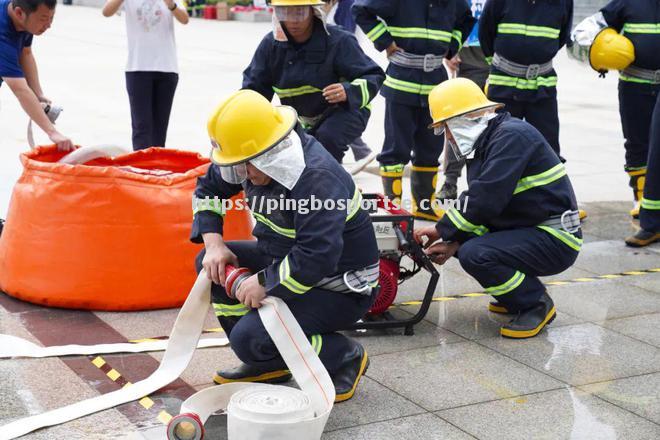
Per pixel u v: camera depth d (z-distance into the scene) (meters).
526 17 6.41
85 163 5.37
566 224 4.47
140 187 4.66
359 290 3.65
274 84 5.41
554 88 6.63
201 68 14.70
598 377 4.04
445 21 6.39
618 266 5.77
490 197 4.33
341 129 5.24
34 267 4.73
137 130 7.13
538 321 4.53
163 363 3.88
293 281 3.41
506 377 4.03
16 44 5.18
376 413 3.66
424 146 6.72
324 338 3.69
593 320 4.77
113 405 3.63
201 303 3.81
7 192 6.85
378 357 4.23
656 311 4.93
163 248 4.69
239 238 5.01
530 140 4.39
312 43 5.23
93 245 4.64
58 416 3.51
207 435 3.45
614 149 9.45
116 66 14.77
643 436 3.50
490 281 4.46
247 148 3.33
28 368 3.98
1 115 10.12
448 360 4.21
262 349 3.57
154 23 6.93
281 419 3.13
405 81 6.41
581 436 3.49
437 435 3.48
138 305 4.71
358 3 6.33
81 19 24.34
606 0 18.53
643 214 6.19
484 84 7.46
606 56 6.54
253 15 24.73
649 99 6.66
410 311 4.85
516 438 3.47
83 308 4.72
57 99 11.39
